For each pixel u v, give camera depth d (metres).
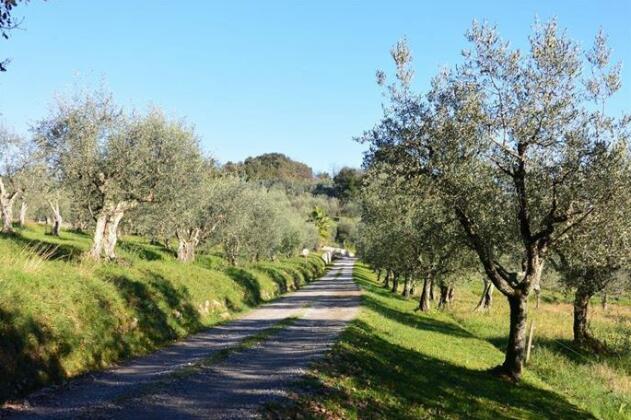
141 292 23.67
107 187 28.45
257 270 53.97
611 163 17.92
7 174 51.22
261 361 18.25
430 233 24.47
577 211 19.25
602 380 27.00
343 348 20.48
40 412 11.62
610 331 44.25
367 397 15.23
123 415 11.54
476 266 38.38
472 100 18.94
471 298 72.50
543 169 19.00
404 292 63.50
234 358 18.69
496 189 20.44
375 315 35.41
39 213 87.94
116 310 20.11
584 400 22.45
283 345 21.77
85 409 11.91
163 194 30.16
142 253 43.81
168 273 29.81
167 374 15.89
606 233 19.81
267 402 12.88
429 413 15.43
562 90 18.50
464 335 36.56
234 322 30.33
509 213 20.88
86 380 14.88
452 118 19.66
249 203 58.25
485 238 21.45
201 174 34.78
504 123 18.97
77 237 58.50
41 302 15.96
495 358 29.02
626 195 18.45
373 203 46.06
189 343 22.56
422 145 20.84
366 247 70.38
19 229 54.44
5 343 13.42
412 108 20.98
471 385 20.03
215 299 32.19
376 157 21.92
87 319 17.77
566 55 18.33
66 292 17.70
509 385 21.20
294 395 13.73
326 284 70.50
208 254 64.25
